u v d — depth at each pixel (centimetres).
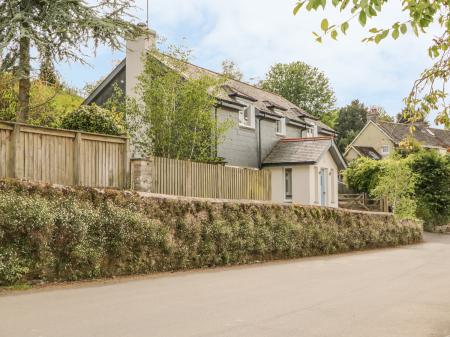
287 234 1912
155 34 2509
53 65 1923
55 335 689
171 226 1487
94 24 1902
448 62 697
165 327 754
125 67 2634
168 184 1738
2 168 1252
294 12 557
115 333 709
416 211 3581
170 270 1458
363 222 2442
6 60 1870
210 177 1950
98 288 1119
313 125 3622
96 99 2741
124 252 1322
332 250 2173
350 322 823
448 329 784
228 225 1672
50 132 1362
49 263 1153
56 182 1375
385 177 3269
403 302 1012
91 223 1251
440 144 5784
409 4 587
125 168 1588
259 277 1362
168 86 2045
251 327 770
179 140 2045
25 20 1816
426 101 738
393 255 2097
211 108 2394
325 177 3073
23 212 1114
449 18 667
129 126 2069
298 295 1075
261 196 2259
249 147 2883
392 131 5859
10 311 847
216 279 1309
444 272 1509
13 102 2180
